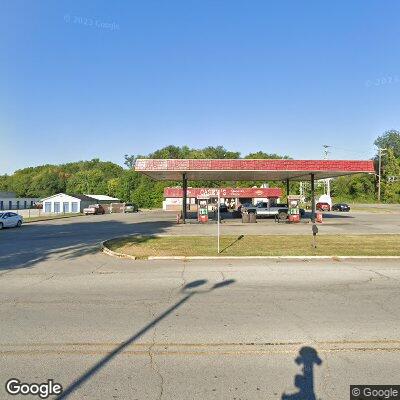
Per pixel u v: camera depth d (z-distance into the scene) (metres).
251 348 5.61
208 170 31.59
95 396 4.27
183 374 4.79
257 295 8.73
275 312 7.37
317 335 6.11
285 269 12.02
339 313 7.29
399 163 103.31
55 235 24.70
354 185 107.44
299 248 16.55
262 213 38.38
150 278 10.74
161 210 76.50
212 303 8.06
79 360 5.21
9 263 13.55
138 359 5.24
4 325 6.66
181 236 22.12
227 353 5.43
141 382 4.59
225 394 4.30
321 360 5.18
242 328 6.45
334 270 11.81
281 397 4.24
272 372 4.83
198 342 5.84
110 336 6.12
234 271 11.72
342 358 5.24
